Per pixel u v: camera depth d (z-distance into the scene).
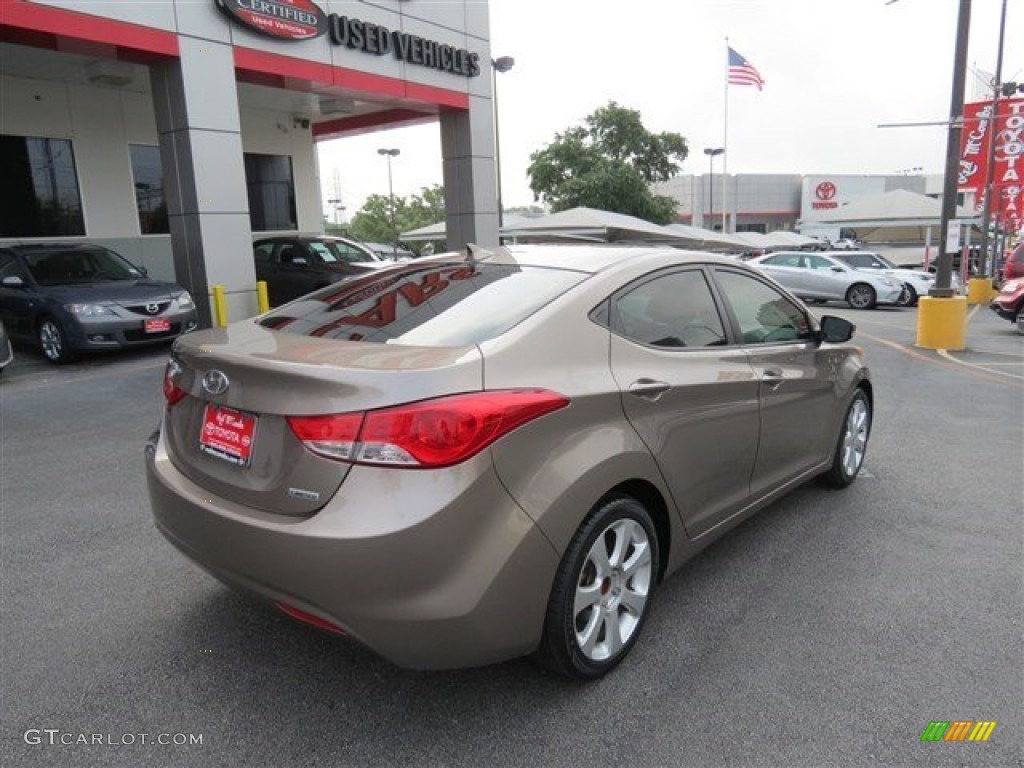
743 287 3.78
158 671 2.85
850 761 2.38
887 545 3.99
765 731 2.51
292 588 2.29
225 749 2.43
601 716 2.59
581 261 3.19
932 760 2.38
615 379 2.75
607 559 2.72
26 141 13.59
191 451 2.71
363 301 3.14
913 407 7.36
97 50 9.88
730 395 3.31
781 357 3.80
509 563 2.31
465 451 2.23
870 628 3.16
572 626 2.58
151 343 11.02
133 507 4.55
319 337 2.77
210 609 3.31
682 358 3.12
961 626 3.18
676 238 18.02
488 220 16.17
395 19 13.54
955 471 5.26
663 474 2.91
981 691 2.73
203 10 10.54
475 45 15.31
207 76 10.70
